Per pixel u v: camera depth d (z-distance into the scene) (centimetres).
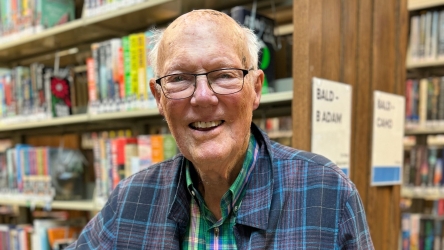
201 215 85
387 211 142
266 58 127
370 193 130
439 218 189
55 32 178
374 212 133
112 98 163
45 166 188
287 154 84
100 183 174
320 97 107
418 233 191
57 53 203
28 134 248
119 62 160
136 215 89
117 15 156
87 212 223
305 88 105
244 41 75
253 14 124
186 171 86
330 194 75
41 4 186
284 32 162
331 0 113
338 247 72
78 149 208
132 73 155
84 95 212
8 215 254
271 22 133
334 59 115
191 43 70
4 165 210
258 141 87
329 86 111
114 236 90
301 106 106
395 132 143
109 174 170
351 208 74
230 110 72
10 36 203
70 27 172
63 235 195
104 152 172
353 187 77
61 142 221
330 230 73
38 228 196
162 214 86
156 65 79
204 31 71
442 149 182
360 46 127
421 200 211
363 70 128
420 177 187
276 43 140
